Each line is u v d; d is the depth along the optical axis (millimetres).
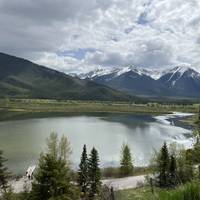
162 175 54812
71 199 31812
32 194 32000
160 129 170375
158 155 60812
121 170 74000
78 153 102625
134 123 198625
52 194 31344
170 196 4863
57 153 61312
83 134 144375
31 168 72688
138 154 103562
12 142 118000
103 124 189125
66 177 34031
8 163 86625
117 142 125625
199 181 5109
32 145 112312
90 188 51969
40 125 174875
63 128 163875
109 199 16016
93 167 53562
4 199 42406
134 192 47750
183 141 129125
